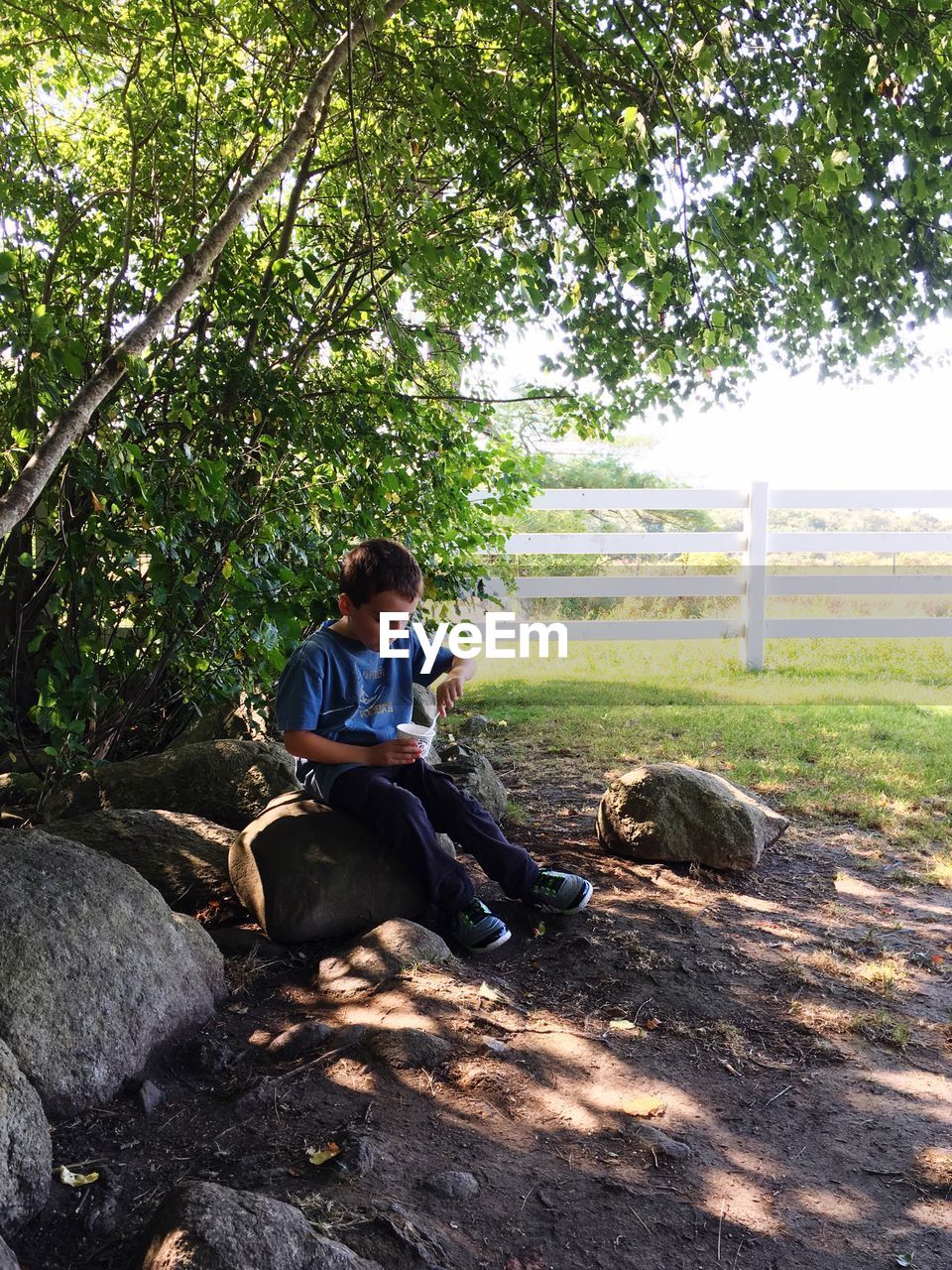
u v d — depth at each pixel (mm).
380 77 4070
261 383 3879
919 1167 2180
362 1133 2119
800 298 4371
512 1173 2078
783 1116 2348
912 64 3287
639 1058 2549
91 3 3967
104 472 3336
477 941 3035
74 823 3391
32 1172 1859
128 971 2428
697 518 13750
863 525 14273
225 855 3422
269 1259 1640
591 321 4434
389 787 3137
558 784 5066
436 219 4141
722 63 3445
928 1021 2824
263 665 4035
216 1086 2342
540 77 4168
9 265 3012
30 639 4535
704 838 3846
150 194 4176
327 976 2879
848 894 3760
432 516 4859
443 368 4961
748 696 7328
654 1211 1995
